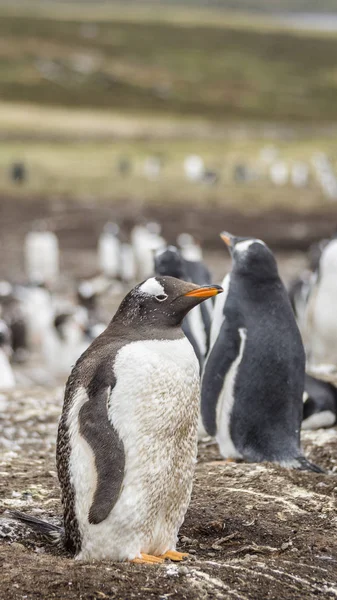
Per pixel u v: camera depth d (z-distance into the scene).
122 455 7.58
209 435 11.98
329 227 53.56
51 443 13.25
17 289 32.16
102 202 61.41
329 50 174.88
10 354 24.92
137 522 7.76
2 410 15.23
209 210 59.16
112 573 7.48
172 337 7.90
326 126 118.31
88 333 27.17
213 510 9.43
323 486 10.17
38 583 7.29
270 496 9.84
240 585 7.52
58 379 25.22
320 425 13.48
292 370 11.12
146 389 7.60
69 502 7.85
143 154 81.56
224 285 11.60
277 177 69.06
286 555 8.34
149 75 147.62
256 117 125.12
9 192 63.34
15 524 8.70
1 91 128.62
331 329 19.53
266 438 11.09
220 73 154.62
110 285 38.62
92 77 140.88
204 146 89.19
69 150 81.75
